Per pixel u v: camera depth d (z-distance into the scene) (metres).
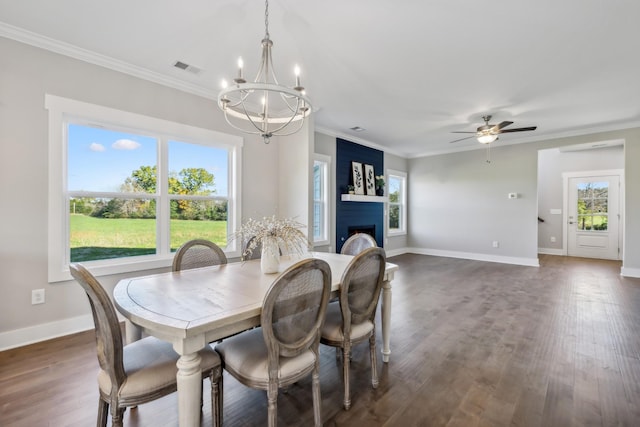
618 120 4.88
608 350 2.51
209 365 1.53
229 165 3.91
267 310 1.34
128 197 3.11
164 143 3.32
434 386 2.03
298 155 4.18
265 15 2.22
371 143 6.57
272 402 1.43
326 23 2.33
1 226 2.43
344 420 1.71
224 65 2.99
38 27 2.40
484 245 6.76
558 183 7.54
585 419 1.70
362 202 6.48
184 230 3.51
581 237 7.25
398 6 2.13
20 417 1.69
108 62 2.87
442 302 3.78
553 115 4.59
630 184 5.10
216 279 1.96
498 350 2.52
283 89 1.73
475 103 4.09
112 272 2.94
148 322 1.29
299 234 2.26
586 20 2.30
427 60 2.92
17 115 2.47
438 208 7.43
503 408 1.80
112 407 1.29
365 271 1.88
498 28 2.40
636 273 5.09
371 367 2.14
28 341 2.54
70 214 2.80
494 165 6.64
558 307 3.59
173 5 2.12
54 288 2.67
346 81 3.39
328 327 1.90
